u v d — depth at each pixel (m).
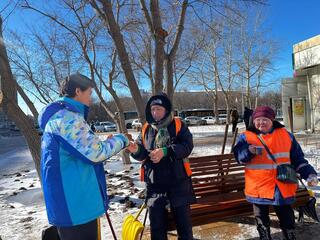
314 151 11.68
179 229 3.50
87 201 2.70
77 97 2.83
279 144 3.81
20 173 11.48
